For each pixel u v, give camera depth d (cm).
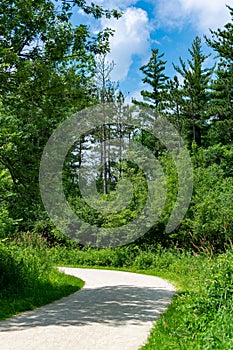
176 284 1769
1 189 1686
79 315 1041
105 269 2695
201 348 654
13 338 787
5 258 1499
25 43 1480
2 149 1548
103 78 3809
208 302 891
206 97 4753
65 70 1536
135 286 1708
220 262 1116
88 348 717
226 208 2520
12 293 1302
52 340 772
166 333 810
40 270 1741
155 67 5419
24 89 1418
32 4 1428
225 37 3988
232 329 710
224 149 4084
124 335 820
